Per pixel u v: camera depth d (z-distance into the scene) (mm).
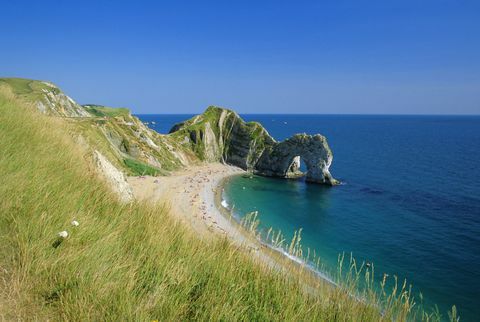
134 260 5996
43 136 11898
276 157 108688
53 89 96750
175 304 4891
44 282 4727
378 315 5703
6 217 5930
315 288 6438
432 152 163375
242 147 117500
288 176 107875
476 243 46156
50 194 7258
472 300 30562
